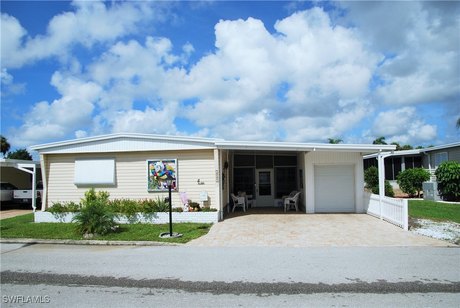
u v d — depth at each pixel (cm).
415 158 2728
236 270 706
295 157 1869
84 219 1110
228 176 1697
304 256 812
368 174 2345
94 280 661
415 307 505
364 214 1483
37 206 2112
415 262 746
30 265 779
